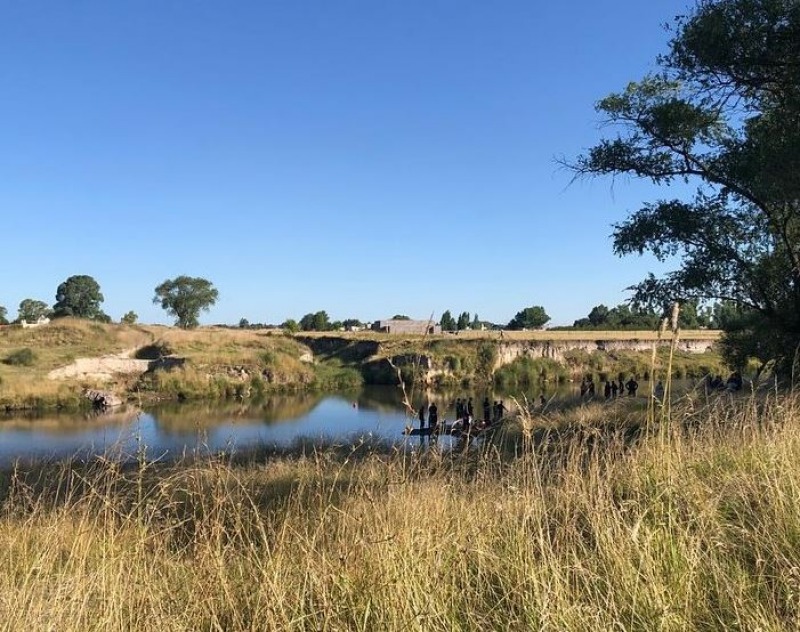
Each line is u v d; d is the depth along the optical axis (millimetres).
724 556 3801
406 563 3662
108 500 4676
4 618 3387
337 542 4164
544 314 113812
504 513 4703
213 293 111875
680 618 3178
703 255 18359
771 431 6207
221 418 36406
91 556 4332
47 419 36188
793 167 13797
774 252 18812
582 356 68000
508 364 62750
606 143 19172
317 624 3324
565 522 4293
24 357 51031
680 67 17281
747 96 17094
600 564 3814
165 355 58375
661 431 5254
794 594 3236
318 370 61500
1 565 4262
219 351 59656
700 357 55562
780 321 17703
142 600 3709
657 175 18812
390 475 5152
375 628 3340
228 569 4098
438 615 3314
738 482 4832
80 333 62375
